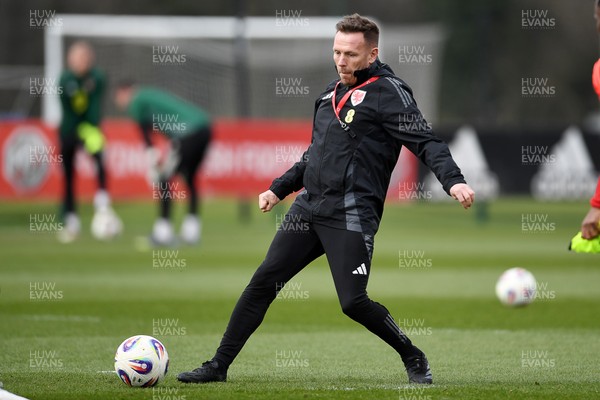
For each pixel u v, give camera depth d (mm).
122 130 83375
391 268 56875
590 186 91000
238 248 66375
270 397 22953
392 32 103938
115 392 23594
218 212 102375
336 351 31266
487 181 90125
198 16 134625
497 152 90500
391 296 45406
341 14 108438
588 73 154250
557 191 90938
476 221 91688
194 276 52031
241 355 30406
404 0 151875
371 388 24344
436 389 24172
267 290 24797
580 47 154375
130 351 24141
